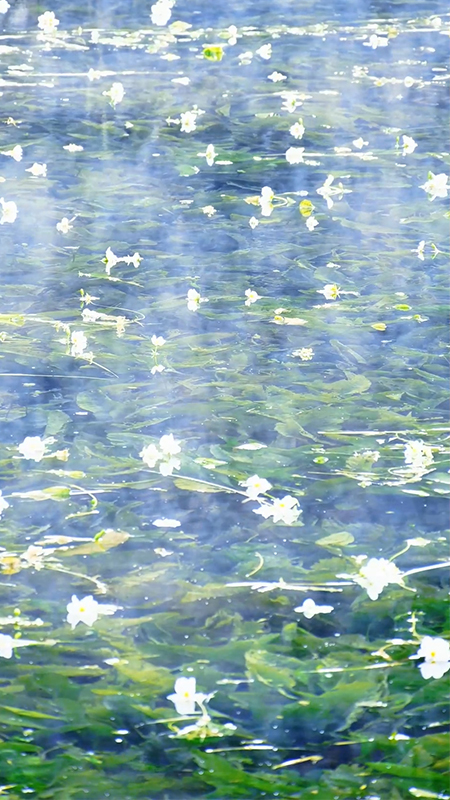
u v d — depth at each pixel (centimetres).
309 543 403
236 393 444
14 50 934
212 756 365
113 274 501
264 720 370
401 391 445
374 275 501
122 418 436
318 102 777
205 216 554
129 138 691
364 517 409
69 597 390
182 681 371
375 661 379
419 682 375
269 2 1177
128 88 810
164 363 456
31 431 431
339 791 362
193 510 410
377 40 969
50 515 408
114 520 407
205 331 471
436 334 470
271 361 458
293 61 905
